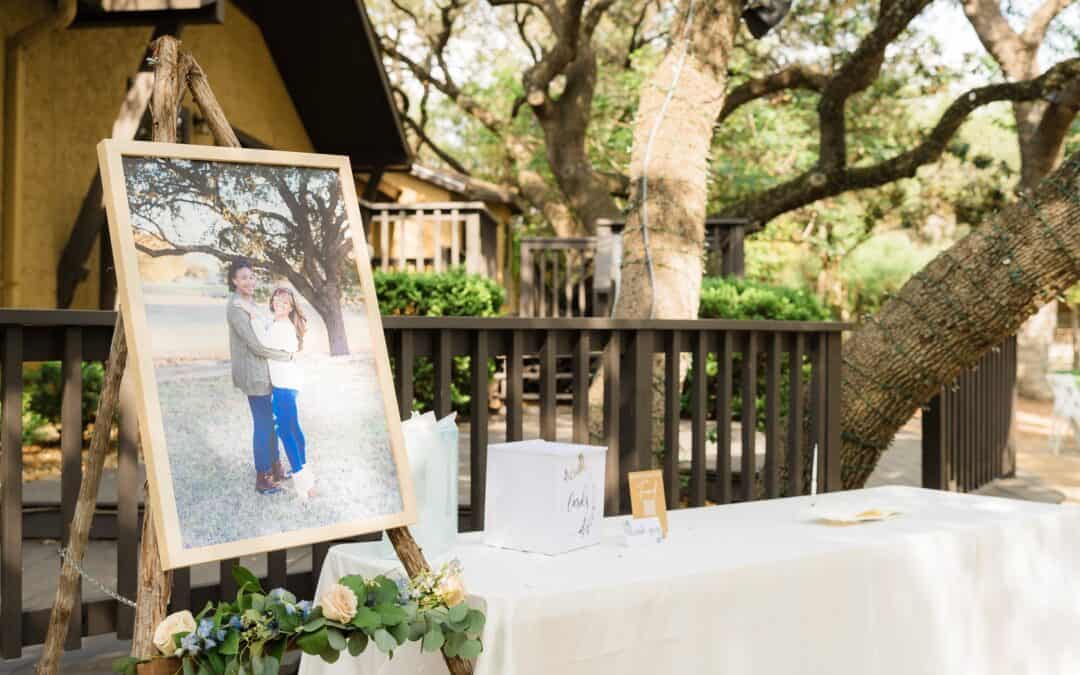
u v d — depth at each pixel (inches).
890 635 100.4
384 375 85.0
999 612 110.9
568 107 607.5
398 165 518.0
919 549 103.2
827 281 839.1
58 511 171.0
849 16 587.2
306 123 504.7
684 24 229.3
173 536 71.3
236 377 77.6
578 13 517.0
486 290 393.4
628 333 144.8
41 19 297.1
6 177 305.0
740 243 403.2
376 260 506.6
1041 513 118.0
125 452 115.3
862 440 216.8
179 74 85.8
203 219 79.4
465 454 257.6
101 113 353.7
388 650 71.8
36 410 279.1
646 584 82.8
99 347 112.7
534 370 470.6
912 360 210.1
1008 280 200.5
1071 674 118.0
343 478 80.3
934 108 814.5
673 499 147.8
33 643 112.0
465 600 78.5
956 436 279.4
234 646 70.2
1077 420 402.9
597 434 219.3
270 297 81.0
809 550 95.3
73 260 320.8
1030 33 541.3
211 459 74.8
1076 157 195.0
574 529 94.5
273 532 75.6
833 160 551.8
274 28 454.6
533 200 685.3
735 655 88.4
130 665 71.6
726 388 156.6
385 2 745.0
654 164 227.1
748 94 573.0
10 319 105.1
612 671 81.1
